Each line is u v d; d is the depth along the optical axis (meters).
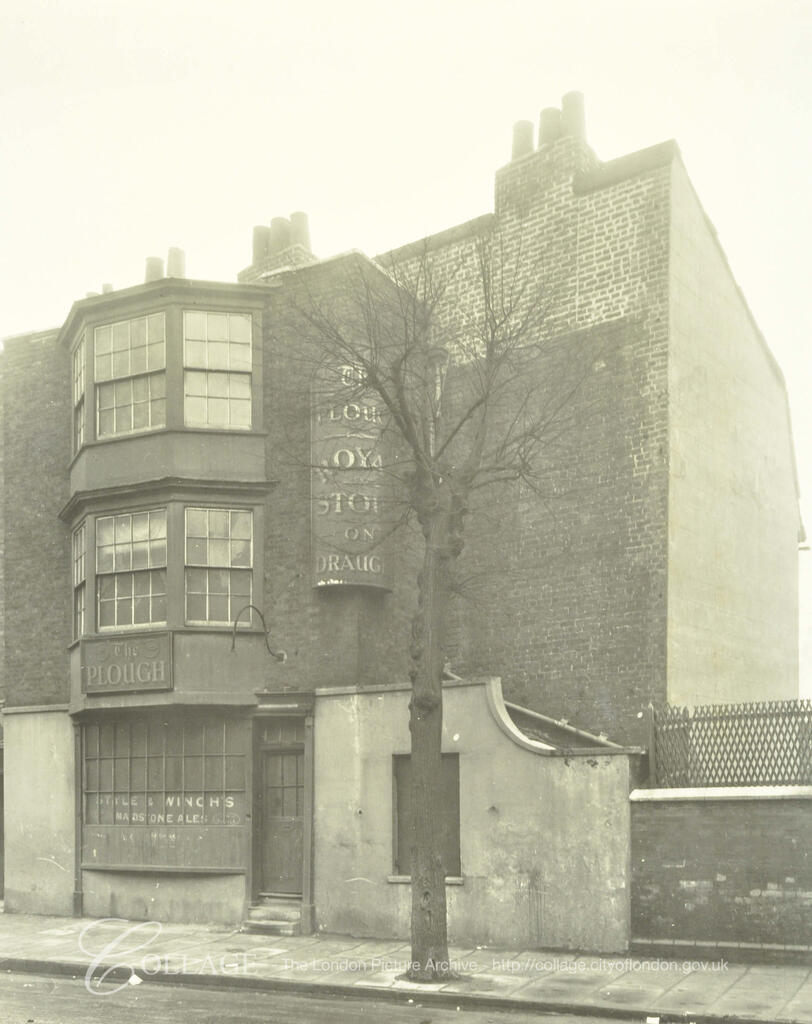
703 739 13.57
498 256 18.22
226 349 17.16
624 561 16.31
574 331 17.22
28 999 11.48
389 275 17.55
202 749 16.59
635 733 15.81
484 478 17.67
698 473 17.14
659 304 16.45
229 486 16.72
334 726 15.77
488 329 15.88
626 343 16.69
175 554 16.47
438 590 12.57
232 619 16.61
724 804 12.74
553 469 16.06
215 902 16.19
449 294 18.52
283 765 16.38
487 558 17.70
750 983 11.30
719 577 17.66
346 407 16.34
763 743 13.21
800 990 10.93
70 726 17.69
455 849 14.59
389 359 15.35
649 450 16.28
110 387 17.48
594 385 16.89
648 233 16.70
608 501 16.58
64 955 13.80
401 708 15.26
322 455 16.53
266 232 22.16
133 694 16.45
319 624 16.42
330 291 16.97
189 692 16.14
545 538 17.16
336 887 15.36
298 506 16.78
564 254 17.52
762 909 12.41
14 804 18.05
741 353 19.42
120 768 17.12
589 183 17.38
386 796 15.19
